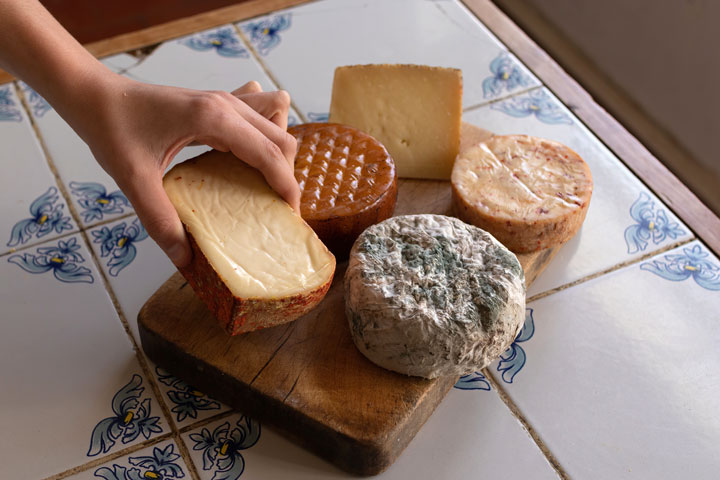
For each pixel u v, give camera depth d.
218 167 0.75
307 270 0.69
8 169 1.00
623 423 0.73
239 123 0.70
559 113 1.11
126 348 0.79
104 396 0.75
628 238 0.92
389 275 0.73
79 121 0.70
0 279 0.86
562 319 0.83
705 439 0.72
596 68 1.76
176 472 0.69
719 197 1.53
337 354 0.75
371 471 0.69
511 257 0.76
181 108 0.69
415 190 0.94
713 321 0.83
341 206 0.82
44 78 0.70
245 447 0.72
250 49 1.22
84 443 0.71
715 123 1.50
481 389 0.76
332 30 1.27
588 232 0.93
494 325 0.71
